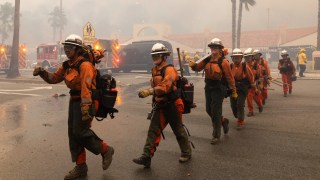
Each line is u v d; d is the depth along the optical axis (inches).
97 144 164.1
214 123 227.1
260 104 350.9
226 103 420.2
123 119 311.3
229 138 242.4
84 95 148.9
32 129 267.4
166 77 168.9
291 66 492.1
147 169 176.1
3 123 289.7
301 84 661.3
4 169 175.6
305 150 211.9
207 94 230.2
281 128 275.6
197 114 339.6
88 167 178.9
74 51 154.9
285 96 484.1
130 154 201.8
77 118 156.8
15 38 922.1
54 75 165.0
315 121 303.7
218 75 221.6
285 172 172.2
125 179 162.4
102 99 161.9
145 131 262.4
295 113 346.0
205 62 229.0
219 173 170.7
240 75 268.4
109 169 176.1
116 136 246.1
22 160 189.9
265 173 170.9
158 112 180.4
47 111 351.6
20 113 338.6
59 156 197.3
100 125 284.5
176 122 181.6
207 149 213.5
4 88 577.0
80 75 152.3
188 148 188.4
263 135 251.3
